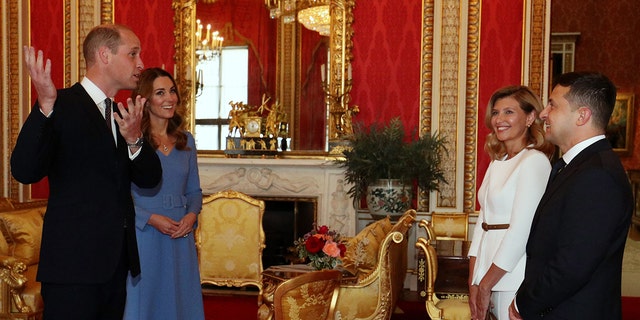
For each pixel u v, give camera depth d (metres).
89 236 2.50
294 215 6.80
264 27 7.09
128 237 2.67
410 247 6.71
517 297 2.32
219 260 5.99
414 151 6.11
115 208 2.58
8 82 7.35
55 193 2.53
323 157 6.87
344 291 4.11
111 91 2.70
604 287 2.14
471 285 2.96
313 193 6.64
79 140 2.51
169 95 3.35
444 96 6.70
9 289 4.54
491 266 2.69
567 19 13.12
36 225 5.31
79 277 2.47
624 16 12.94
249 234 5.95
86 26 7.24
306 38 6.98
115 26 2.69
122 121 2.57
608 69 13.02
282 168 6.68
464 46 6.64
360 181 6.27
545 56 6.55
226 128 7.12
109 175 2.58
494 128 2.96
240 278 5.96
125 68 2.66
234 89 7.12
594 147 2.24
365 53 6.90
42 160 2.38
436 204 6.69
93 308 2.53
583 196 2.12
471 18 6.64
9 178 7.35
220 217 5.98
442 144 6.34
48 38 7.33
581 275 2.07
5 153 7.34
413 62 6.81
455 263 3.85
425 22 6.76
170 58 7.30
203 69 7.20
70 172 2.52
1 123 7.32
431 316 3.74
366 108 6.90
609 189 2.10
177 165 3.39
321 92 6.91
